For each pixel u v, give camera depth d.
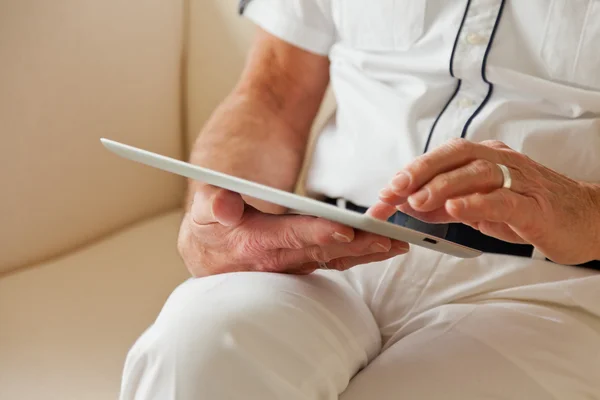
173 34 1.22
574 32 0.73
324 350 0.61
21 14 0.99
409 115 0.83
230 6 1.23
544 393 0.61
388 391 0.61
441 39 0.81
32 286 0.98
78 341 0.87
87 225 1.13
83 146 1.10
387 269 0.78
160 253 1.09
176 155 1.28
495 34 0.77
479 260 0.75
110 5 1.10
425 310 0.74
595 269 0.73
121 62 1.13
